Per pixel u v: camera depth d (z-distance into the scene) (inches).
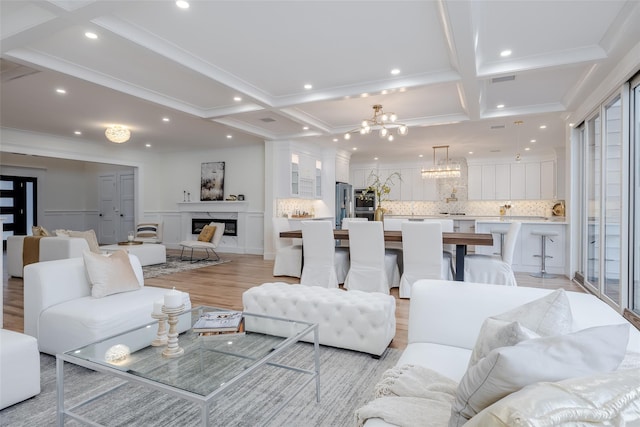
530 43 122.8
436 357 63.0
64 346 99.1
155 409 76.6
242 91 161.0
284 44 124.0
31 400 80.1
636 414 26.7
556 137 272.4
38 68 134.2
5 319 137.5
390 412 44.3
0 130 248.4
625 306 134.5
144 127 253.6
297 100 176.7
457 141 289.4
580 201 203.3
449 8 93.1
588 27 112.7
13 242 214.4
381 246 172.1
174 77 155.3
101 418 73.2
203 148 345.4
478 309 71.3
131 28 112.0
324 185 334.0
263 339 80.0
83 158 301.0
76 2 93.1
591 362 32.4
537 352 31.8
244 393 83.2
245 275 221.6
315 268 186.5
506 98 184.5
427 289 77.7
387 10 102.8
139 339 78.4
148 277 213.3
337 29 114.1
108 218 409.4
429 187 394.0
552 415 24.8
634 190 133.2
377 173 412.8
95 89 170.4
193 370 64.4
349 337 106.0
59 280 108.2
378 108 198.8
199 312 98.4
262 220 321.1
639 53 114.7
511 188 360.2
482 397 33.1
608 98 150.9
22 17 104.0
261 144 323.3
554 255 225.1
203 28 113.4
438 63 139.8
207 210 343.6
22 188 368.5
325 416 74.4
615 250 148.5
